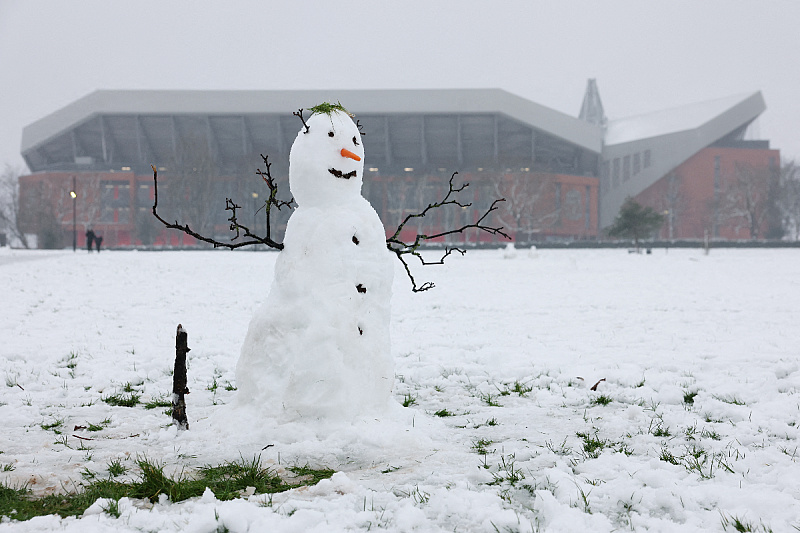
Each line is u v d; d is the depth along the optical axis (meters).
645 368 9.05
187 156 88.25
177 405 5.52
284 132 117.44
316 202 5.74
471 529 3.50
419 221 103.88
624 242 67.50
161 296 18.77
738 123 121.12
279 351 5.44
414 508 3.65
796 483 4.08
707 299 18.41
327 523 3.51
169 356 10.27
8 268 24.59
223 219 100.00
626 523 3.59
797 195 97.38
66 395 7.62
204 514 3.54
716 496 3.90
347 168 5.76
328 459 4.80
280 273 5.66
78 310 15.80
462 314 15.79
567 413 6.65
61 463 4.78
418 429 5.64
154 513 3.63
